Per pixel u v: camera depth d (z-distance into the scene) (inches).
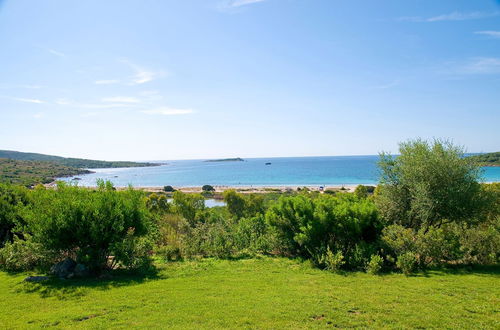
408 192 543.8
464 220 499.8
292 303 285.1
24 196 577.3
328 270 424.8
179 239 563.5
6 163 5260.8
